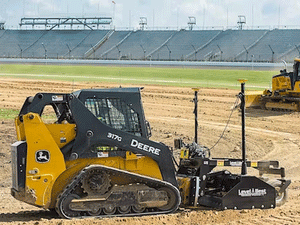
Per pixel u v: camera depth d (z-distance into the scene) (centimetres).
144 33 10638
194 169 976
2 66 7644
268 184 954
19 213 929
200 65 7806
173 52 9531
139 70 7025
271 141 2061
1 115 2536
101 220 809
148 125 925
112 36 10769
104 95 870
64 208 809
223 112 2972
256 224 853
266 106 3117
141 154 870
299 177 1437
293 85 3006
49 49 10425
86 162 842
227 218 882
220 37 9844
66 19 11944
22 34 11288
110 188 851
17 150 801
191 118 2689
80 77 5878
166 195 872
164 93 3944
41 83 4547
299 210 964
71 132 832
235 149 1825
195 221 859
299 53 8525
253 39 9456
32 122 804
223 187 974
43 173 807
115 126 871
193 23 11981
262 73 6506
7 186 1268
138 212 864
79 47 10344
